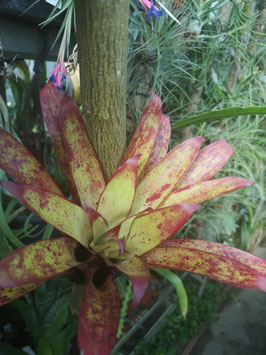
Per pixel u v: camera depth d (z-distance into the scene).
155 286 1.09
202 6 0.85
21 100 1.21
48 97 0.51
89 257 0.47
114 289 0.41
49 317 0.79
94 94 0.43
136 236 0.46
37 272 0.36
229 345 1.39
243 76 1.24
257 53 1.25
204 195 0.50
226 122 1.29
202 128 1.24
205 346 1.37
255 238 2.04
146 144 0.52
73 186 0.50
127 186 0.47
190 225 1.46
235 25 0.95
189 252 0.45
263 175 1.64
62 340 0.76
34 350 0.85
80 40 0.40
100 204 0.49
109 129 0.48
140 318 1.18
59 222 0.44
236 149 1.41
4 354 0.69
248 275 0.40
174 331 1.33
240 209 1.92
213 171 0.54
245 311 1.61
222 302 1.65
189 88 1.09
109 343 0.34
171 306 1.38
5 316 0.93
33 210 0.39
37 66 0.70
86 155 0.50
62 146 0.51
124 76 0.43
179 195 0.51
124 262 0.45
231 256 0.47
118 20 0.37
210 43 0.97
